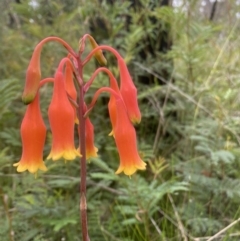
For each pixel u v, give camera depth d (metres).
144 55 0.49
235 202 0.33
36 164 0.20
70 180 0.36
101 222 0.33
